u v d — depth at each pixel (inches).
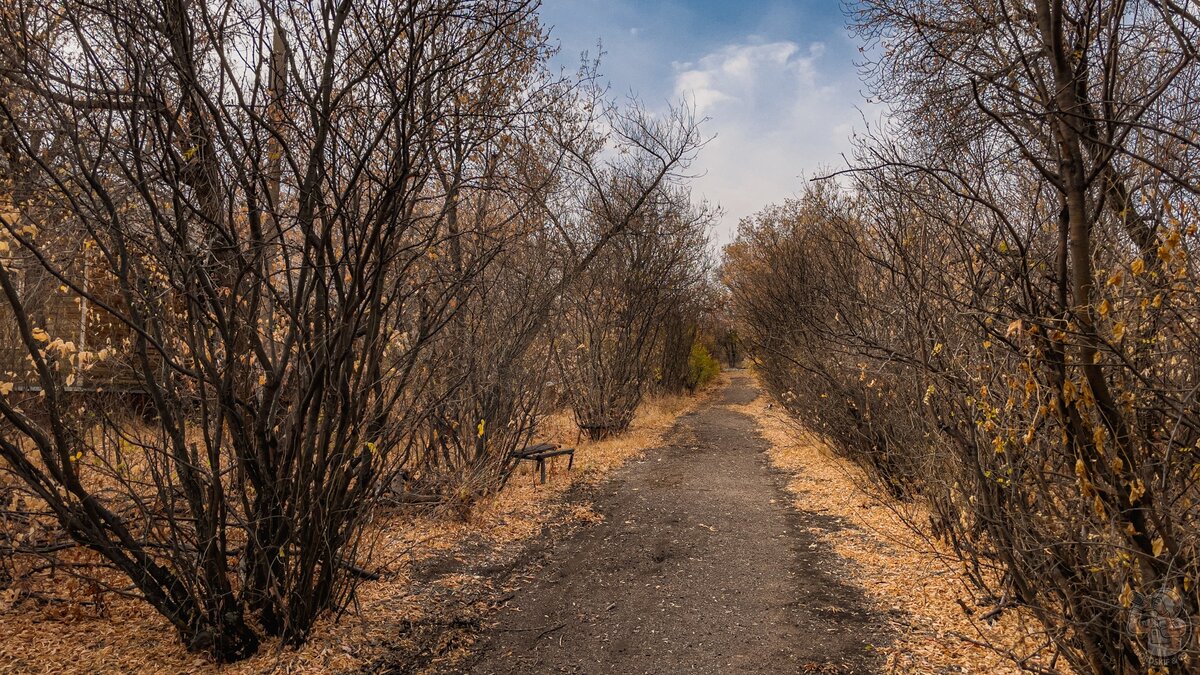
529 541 294.2
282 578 183.3
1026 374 145.3
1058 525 152.4
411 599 220.8
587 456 502.6
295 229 214.7
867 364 307.7
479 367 340.2
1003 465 160.7
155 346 159.6
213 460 169.8
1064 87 119.9
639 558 273.7
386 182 178.4
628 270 614.5
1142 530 118.5
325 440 183.3
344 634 190.7
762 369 786.2
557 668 179.3
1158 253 108.6
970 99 188.7
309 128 193.2
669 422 751.1
